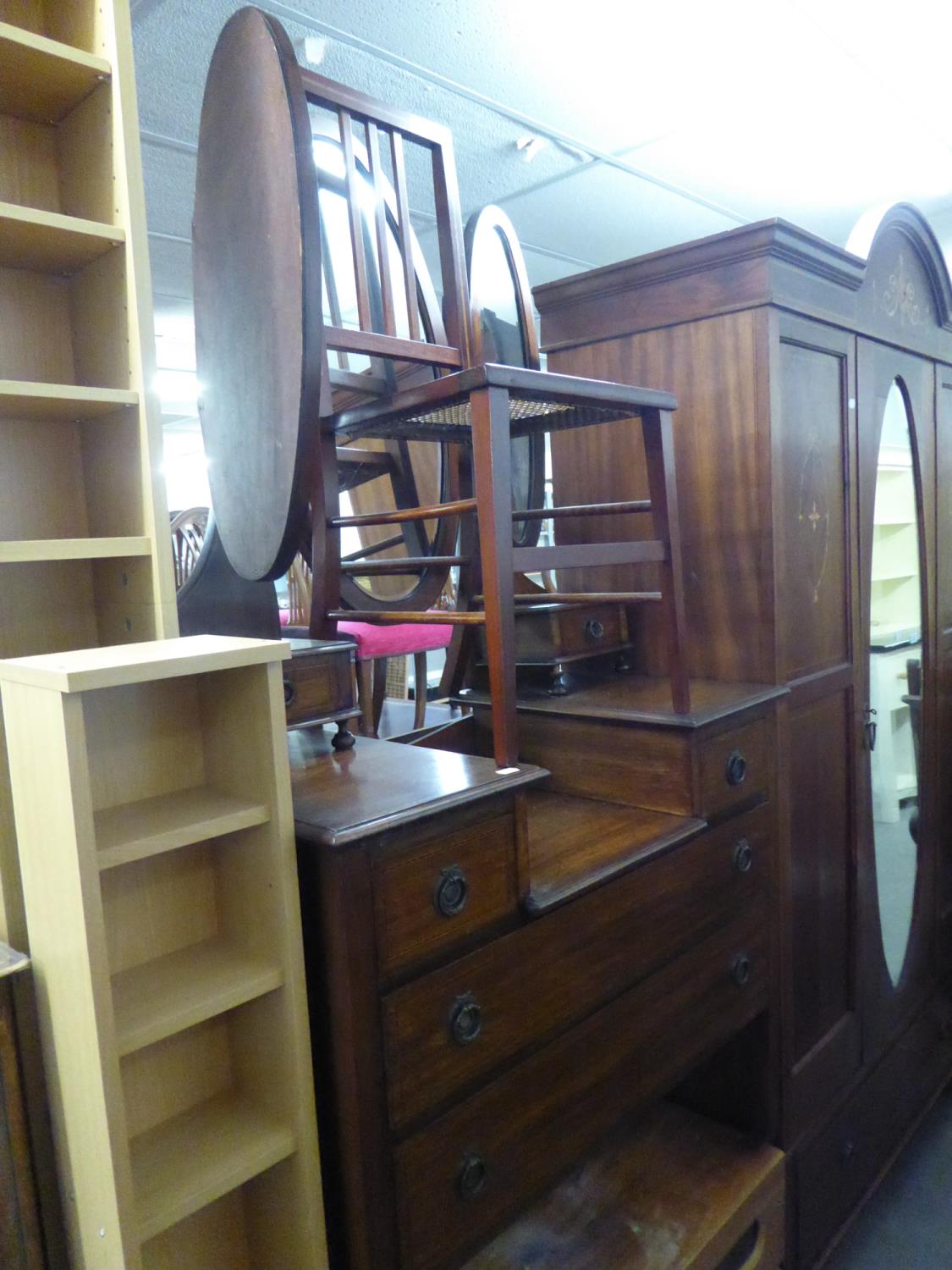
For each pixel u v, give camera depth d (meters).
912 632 1.96
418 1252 0.88
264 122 0.95
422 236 2.83
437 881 0.88
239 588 1.39
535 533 1.56
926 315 1.92
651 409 1.18
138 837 0.75
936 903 2.08
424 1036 0.88
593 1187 1.38
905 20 1.83
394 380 1.29
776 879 1.46
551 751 1.45
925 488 1.95
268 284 0.97
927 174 2.60
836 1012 1.70
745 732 1.38
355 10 1.71
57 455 1.16
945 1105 2.11
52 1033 0.80
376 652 2.00
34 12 1.10
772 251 1.38
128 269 1.00
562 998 1.03
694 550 1.53
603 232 3.00
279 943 0.83
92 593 1.20
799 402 1.50
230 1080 0.95
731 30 1.83
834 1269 1.60
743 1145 1.48
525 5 1.72
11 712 0.78
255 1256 0.95
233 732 0.87
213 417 1.16
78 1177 0.80
